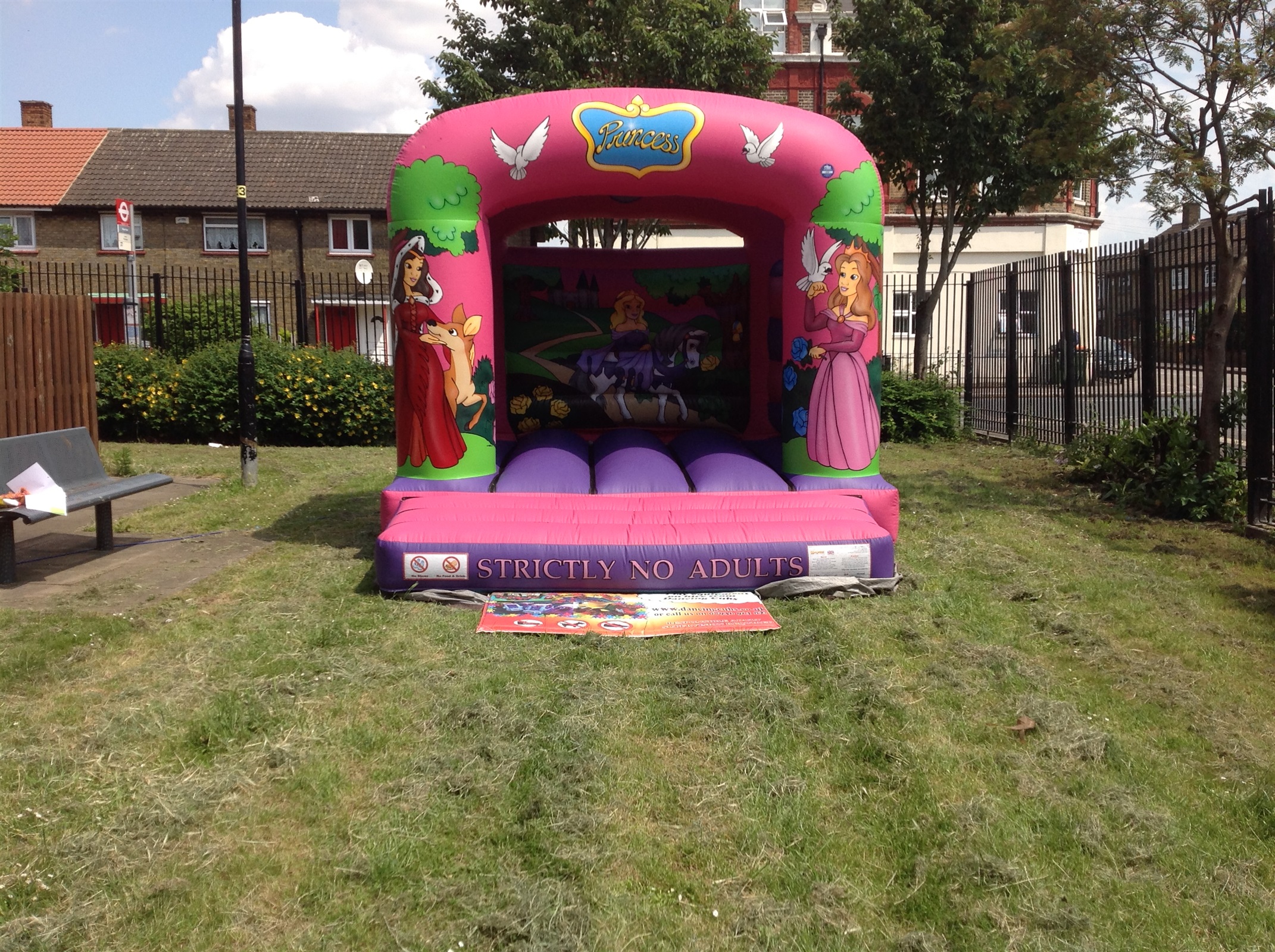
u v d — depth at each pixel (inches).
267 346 513.3
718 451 269.0
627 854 112.1
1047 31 339.0
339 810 120.8
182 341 574.6
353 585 218.7
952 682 163.2
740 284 303.9
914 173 577.0
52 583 219.9
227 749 135.2
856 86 580.1
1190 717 152.6
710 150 238.7
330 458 438.3
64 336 339.0
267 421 495.8
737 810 121.8
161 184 1019.3
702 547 211.0
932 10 538.0
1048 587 221.3
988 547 261.0
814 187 243.8
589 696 154.6
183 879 105.7
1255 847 116.3
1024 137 539.2
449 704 149.6
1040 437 478.9
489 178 236.7
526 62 530.9
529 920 99.3
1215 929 101.7
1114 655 178.7
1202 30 314.3
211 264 1007.6
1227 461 310.7
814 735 142.3
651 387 305.1
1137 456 332.8
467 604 205.3
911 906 104.2
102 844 111.6
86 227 1001.5
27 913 99.8
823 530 216.8
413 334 238.5
